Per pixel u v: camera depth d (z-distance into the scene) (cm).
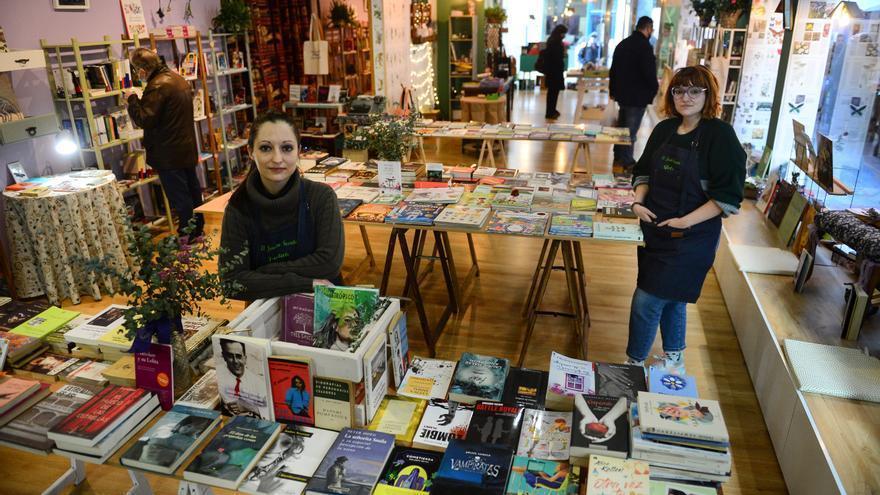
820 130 498
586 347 357
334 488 155
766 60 571
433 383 202
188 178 531
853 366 283
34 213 408
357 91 875
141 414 181
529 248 535
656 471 158
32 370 209
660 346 374
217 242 529
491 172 447
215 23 659
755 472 273
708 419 161
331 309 187
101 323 224
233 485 159
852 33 440
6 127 410
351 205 365
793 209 441
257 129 211
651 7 1317
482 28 1081
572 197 385
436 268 494
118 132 510
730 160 257
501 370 205
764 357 322
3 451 291
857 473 224
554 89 1041
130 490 248
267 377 177
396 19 747
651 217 280
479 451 165
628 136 587
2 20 431
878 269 305
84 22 498
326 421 179
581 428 168
